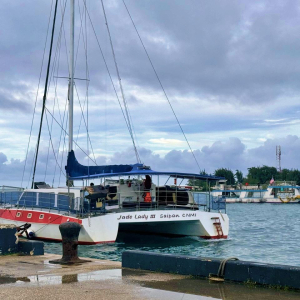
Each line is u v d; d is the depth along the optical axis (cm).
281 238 2511
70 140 2512
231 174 14388
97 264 1033
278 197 11144
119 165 2053
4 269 965
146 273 897
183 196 2159
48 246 1892
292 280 735
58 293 717
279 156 15512
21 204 2194
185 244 2027
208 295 704
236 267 801
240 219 4681
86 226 1828
